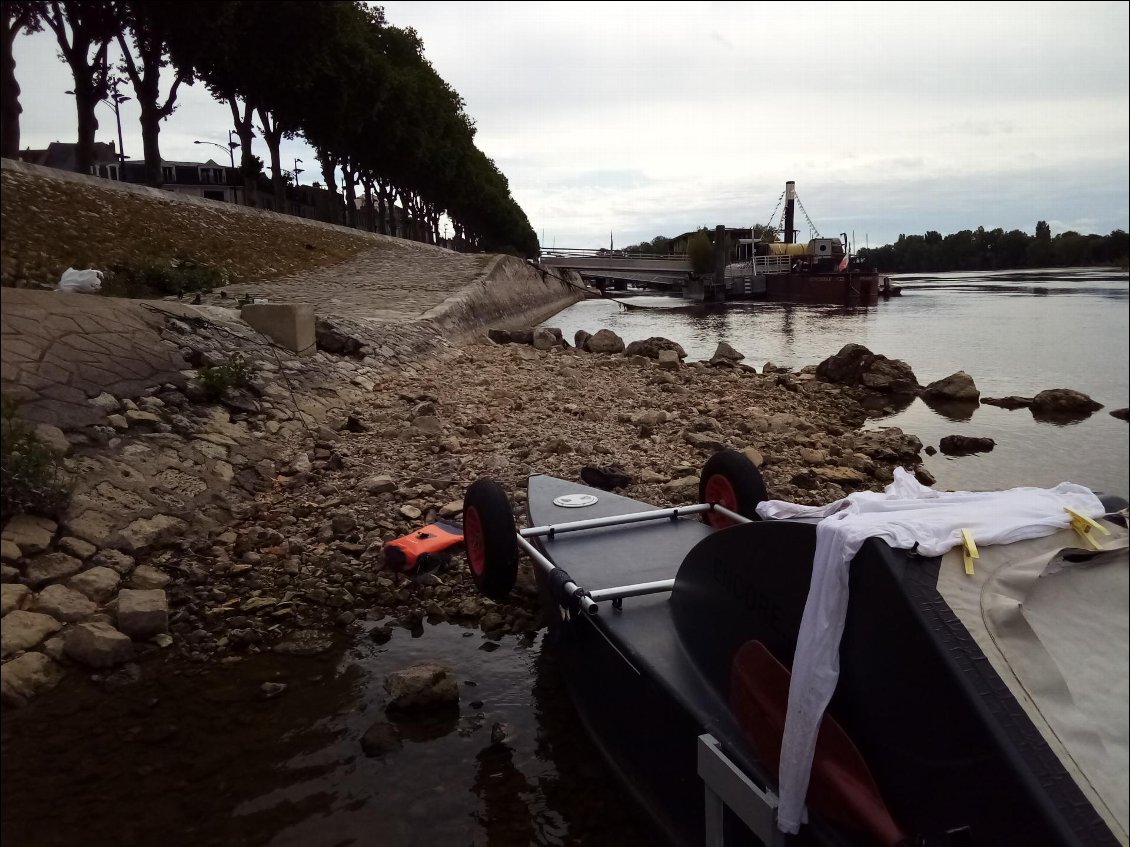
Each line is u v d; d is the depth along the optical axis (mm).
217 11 25219
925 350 27172
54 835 3518
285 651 5145
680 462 9328
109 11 23797
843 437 12000
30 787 3828
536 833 3596
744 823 2826
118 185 24750
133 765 4008
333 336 13617
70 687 4707
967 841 2041
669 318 50656
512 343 23203
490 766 4051
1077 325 31078
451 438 9883
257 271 26109
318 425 10094
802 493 8648
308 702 4590
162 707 4535
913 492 3053
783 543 2889
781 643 2873
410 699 4492
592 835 3596
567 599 4180
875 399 17078
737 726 3016
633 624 3836
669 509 5363
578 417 12094
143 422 7988
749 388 16766
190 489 7312
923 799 2195
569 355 20859
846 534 2496
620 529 5203
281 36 31719
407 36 57625
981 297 61188
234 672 4910
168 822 3615
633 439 10641
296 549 6570
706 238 84000
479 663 5035
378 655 5133
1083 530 2404
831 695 2477
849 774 2422
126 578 5895
